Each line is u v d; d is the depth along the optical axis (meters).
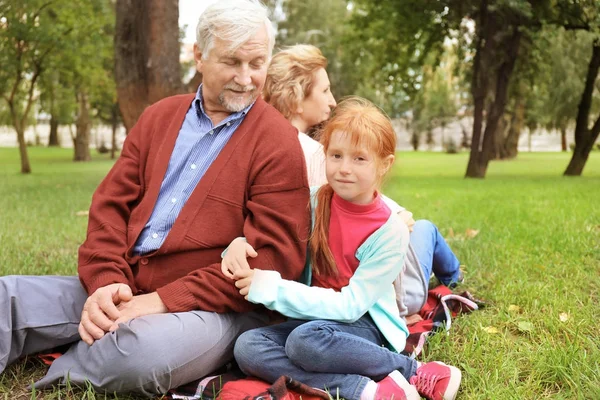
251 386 2.37
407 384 2.30
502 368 2.60
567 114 25.62
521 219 6.73
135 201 2.82
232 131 2.74
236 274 2.47
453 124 57.66
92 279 2.56
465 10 16.78
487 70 16.45
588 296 3.60
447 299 3.34
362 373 2.38
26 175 18.28
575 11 14.25
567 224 6.11
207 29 2.63
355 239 2.53
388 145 2.51
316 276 2.65
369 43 22.30
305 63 3.28
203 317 2.46
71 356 2.47
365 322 2.54
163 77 9.79
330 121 2.52
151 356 2.29
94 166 25.08
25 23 18.05
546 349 2.75
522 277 4.03
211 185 2.66
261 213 2.60
